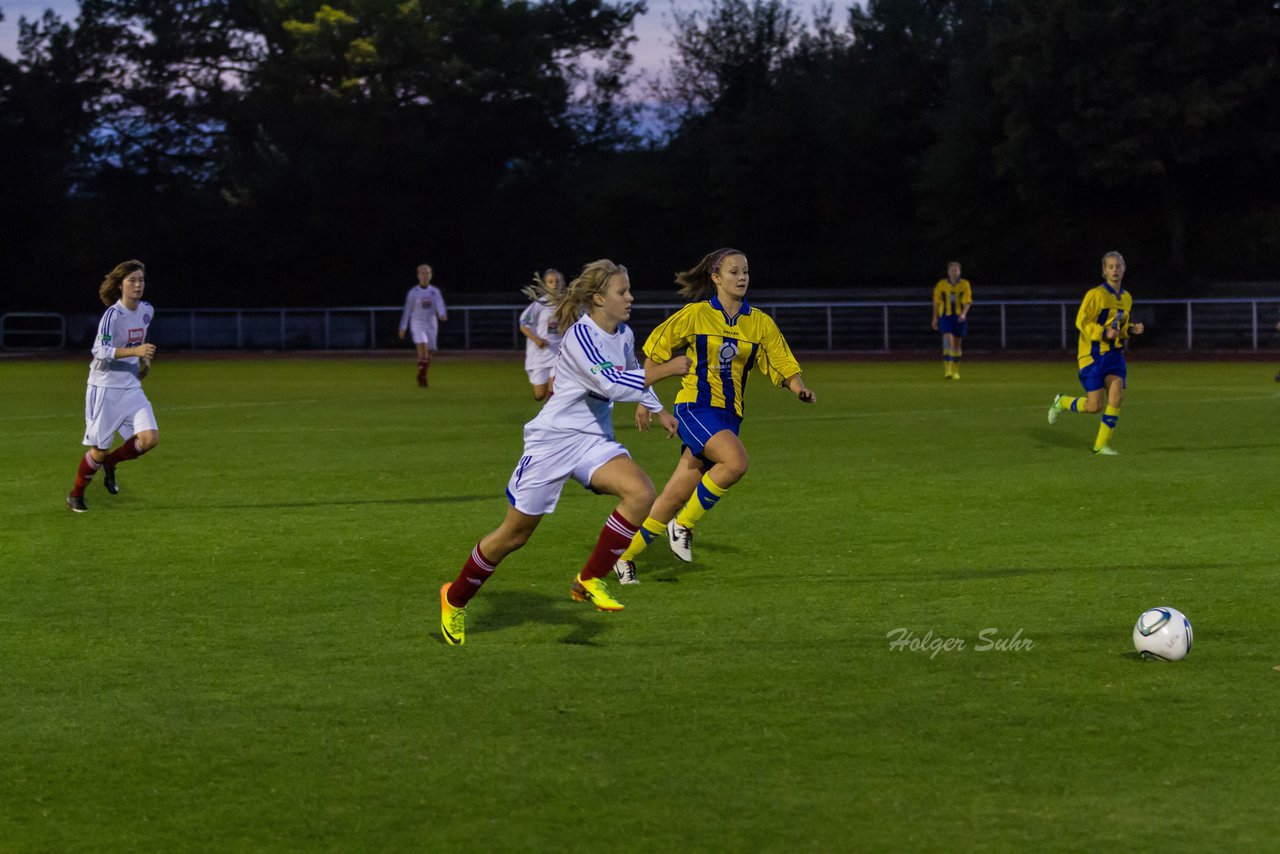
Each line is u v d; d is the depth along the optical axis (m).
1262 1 121.00
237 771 14.03
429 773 13.90
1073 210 136.62
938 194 141.38
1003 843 12.07
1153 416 51.25
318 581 23.17
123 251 151.75
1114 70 120.94
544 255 157.00
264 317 125.94
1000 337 114.50
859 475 35.44
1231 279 130.50
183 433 48.41
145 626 20.05
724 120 160.25
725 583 22.72
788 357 24.11
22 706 16.23
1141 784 13.36
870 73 157.75
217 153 160.12
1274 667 17.23
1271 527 27.03
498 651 18.48
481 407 60.12
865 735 14.84
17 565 24.62
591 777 13.72
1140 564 23.64
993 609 20.53
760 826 12.49
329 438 46.66
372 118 146.62
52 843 12.35
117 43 154.75
